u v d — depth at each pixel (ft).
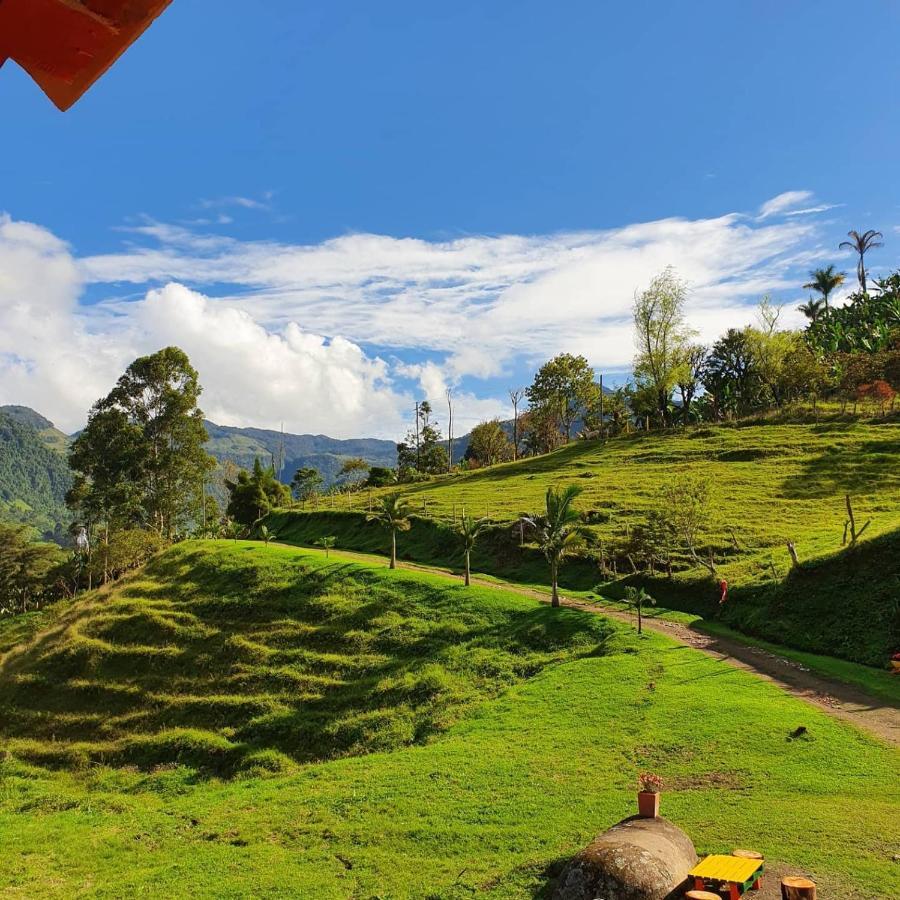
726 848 51.88
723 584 138.21
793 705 85.87
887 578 116.06
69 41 8.03
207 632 161.07
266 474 382.42
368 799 80.38
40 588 307.17
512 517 220.02
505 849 61.36
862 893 44.04
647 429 341.62
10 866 80.33
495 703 112.06
